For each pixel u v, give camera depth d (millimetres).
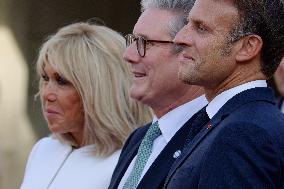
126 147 8070
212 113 6059
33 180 9133
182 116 7434
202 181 5480
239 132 5477
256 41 5883
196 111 7422
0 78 17781
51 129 8867
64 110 8758
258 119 5594
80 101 8727
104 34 8820
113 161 8586
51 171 9000
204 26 5895
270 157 5426
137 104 8734
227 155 5426
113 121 8609
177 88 7414
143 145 7566
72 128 8844
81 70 8617
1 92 18031
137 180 7359
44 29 16531
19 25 16906
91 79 8609
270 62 5988
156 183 7004
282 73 12031
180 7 7434
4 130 18219
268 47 5934
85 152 8766
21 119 17969
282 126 5641
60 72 8625
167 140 7426
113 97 8648
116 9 15484
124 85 8703
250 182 5336
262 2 5855
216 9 5859
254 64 5949
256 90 5895
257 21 5859
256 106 5766
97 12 15516
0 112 18141
